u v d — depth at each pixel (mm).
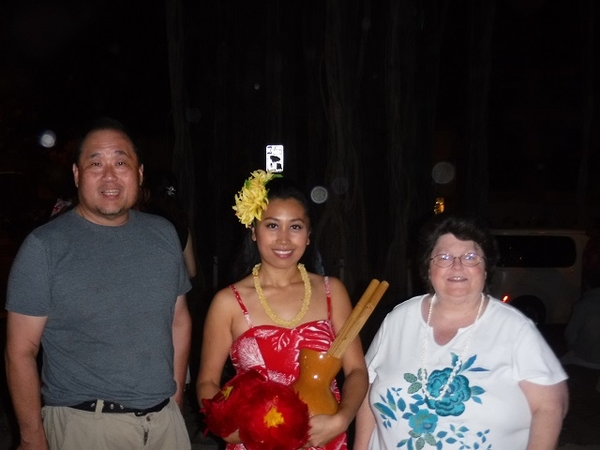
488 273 3045
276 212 3248
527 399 2895
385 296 12906
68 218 3277
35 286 3100
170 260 3400
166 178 5336
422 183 13641
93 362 3168
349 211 13148
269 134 14070
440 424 2881
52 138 24609
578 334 8617
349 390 3096
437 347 2980
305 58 13719
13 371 3109
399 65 13281
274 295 3330
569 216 28859
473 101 14969
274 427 2701
